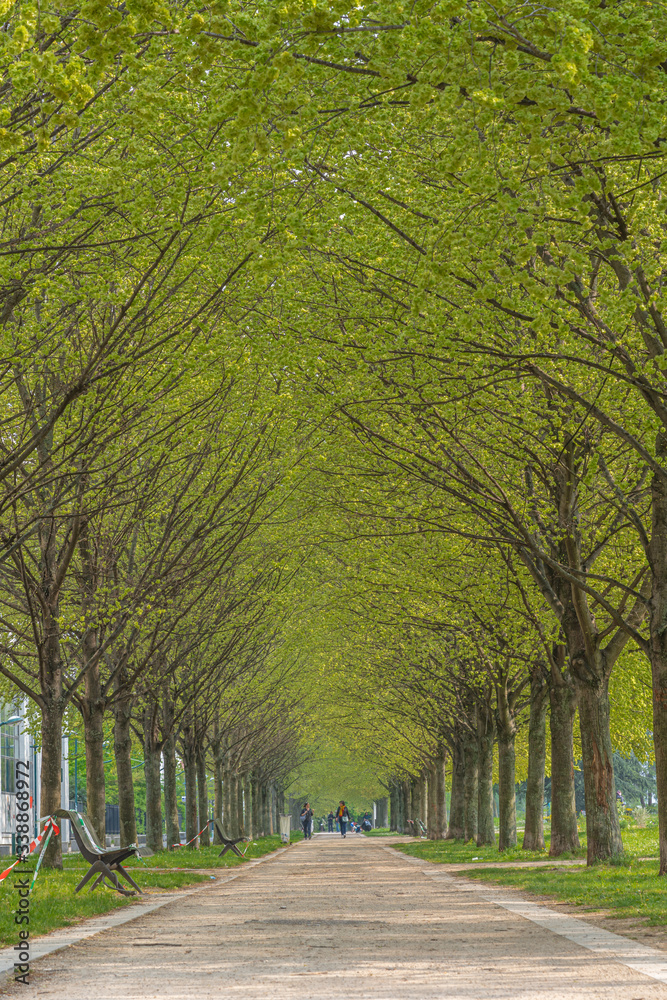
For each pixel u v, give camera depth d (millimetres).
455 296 28453
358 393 33938
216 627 54438
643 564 40625
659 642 33688
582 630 40688
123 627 41281
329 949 19828
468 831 77500
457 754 87875
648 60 16266
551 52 16469
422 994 14430
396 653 69562
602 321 29406
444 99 17453
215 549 46219
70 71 15344
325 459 39750
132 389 29328
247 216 23688
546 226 23438
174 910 28891
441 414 35594
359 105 20484
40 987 15594
